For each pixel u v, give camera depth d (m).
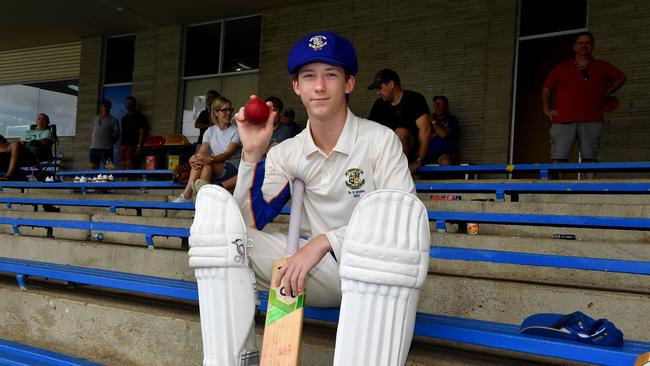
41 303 2.66
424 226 1.33
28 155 7.90
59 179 8.32
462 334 1.65
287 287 1.50
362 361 1.32
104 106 9.79
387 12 8.64
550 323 1.63
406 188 1.67
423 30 8.37
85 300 2.59
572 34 7.50
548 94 5.99
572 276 2.92
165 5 9.67
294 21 9.38
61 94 11.91
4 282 3.26
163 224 4.32
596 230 3.56
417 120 5.02
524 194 4.66
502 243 3.21
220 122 5.17
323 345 1.91
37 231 5.08
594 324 1.56
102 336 2.45
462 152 7.94
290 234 1.70
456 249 2.71
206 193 1.55
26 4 9.95
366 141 1.70
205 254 1.52
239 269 1.53
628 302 2.25
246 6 9.58
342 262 1.34
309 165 1.74
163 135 10.45
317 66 1.63
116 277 2.54
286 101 9.34
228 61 10.08
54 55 12.02
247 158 1.71
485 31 7.94
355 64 1.66
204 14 10.02
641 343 1.59
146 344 2.31
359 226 1.33
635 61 7.02
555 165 4.87
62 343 2.56
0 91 12.51
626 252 2.88
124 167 9.88
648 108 6.91
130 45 11.12
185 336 2.21
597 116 5.79
